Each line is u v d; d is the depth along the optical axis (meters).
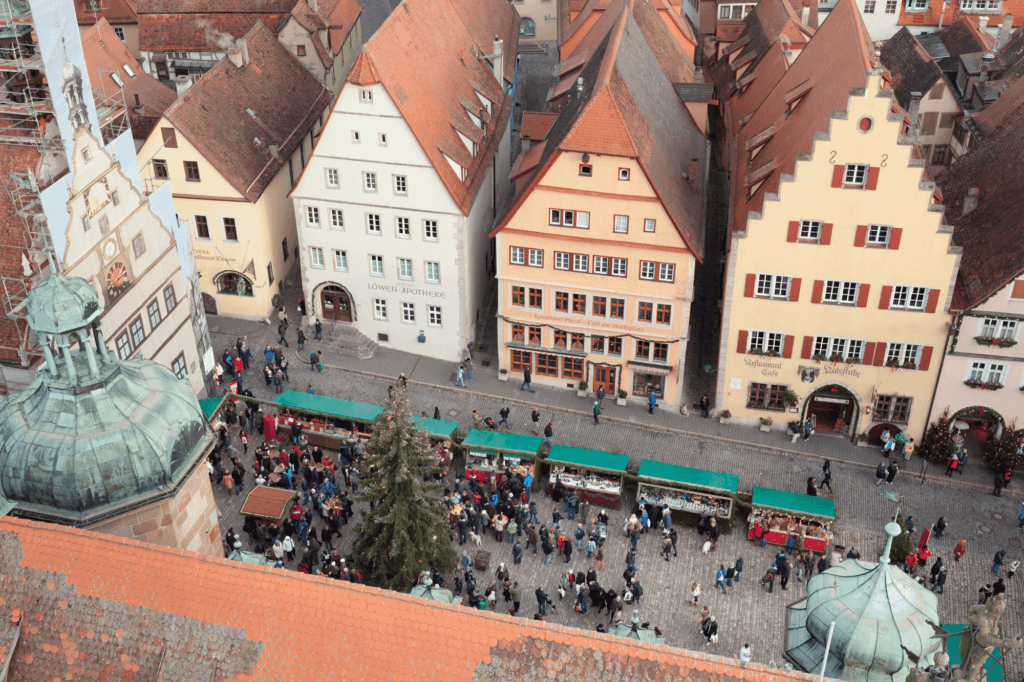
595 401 62.88
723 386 59.84
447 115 63.03
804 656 28.53
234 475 54.53
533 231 58.16
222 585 28.27
